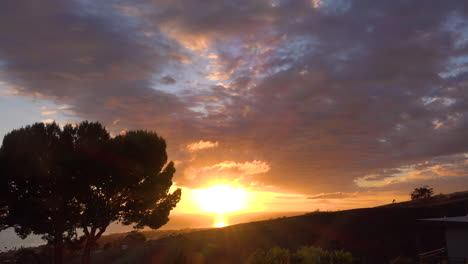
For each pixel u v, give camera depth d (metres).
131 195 26.36
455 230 19.50
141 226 27.12
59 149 23.81
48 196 23.83
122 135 26.86
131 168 24.91
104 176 24.27
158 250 28.31
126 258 26.08
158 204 27.95
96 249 31.92
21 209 23.41
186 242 32.31
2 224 24.16
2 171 22.80
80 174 23.84
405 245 31.09
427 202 68.38
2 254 29.56
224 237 35.62
